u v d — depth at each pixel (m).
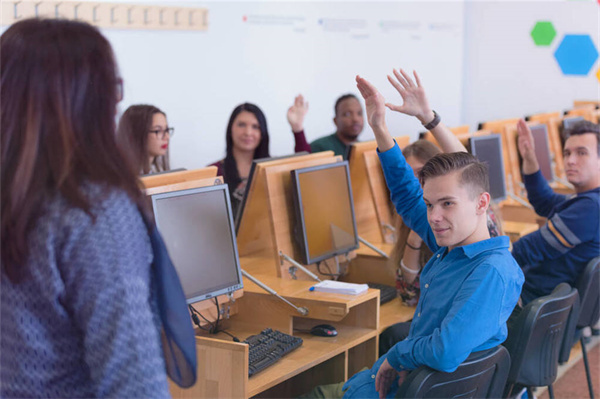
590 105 6.62
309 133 5.77
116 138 1.00
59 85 0.95
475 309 1.66
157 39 4.50
